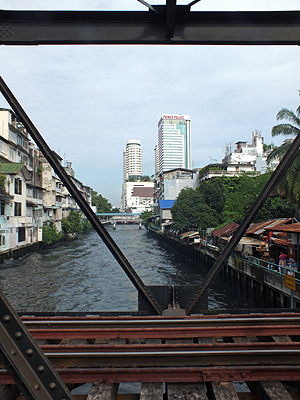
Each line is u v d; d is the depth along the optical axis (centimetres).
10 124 2786
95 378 281
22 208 2825
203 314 422
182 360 308
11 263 2416
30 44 270
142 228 8856
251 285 1485
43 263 2469
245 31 270
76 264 2461
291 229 1206
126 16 269
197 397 257
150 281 1969
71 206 5712
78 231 5206
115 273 2134
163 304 424
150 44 274
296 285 1043
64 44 273
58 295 1559
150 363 306
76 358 307
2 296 151
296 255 1273
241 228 395
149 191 13762
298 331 376
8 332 149
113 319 407
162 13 265
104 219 10088
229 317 411
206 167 4297
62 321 395
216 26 271
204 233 2848
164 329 369
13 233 2591
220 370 281
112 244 399
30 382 145
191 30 271
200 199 3102
